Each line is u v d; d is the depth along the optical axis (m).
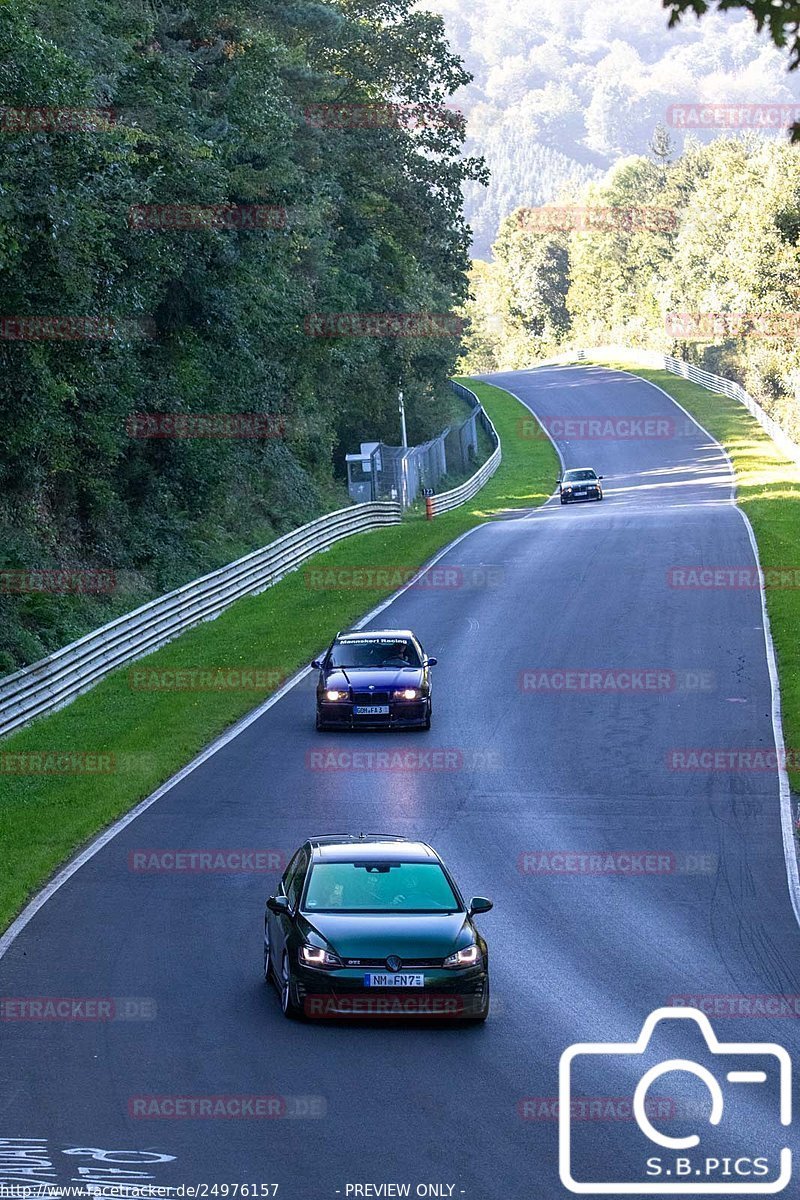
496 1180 14.40
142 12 59.97
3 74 37.50
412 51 101.00
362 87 102.06
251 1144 15.38
